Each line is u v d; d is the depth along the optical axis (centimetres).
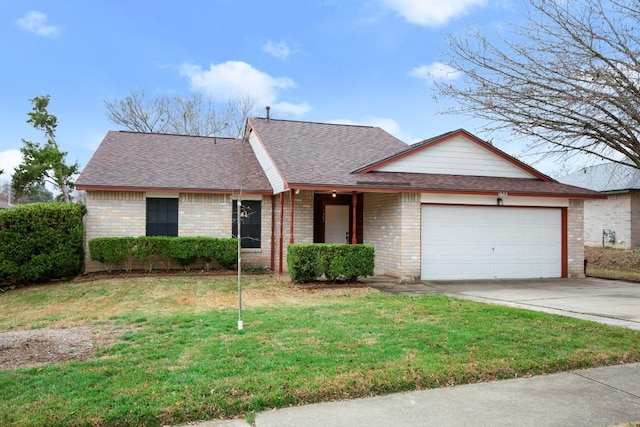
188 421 386
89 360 537
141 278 1305
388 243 1379
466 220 1370
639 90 787
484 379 489
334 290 1129
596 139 878
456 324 714
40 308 957
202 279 1301
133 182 1388
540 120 845
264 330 675
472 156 1468
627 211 2130
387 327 691
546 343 603
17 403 406
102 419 375
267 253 1505
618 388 466
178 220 1438
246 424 380
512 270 1406
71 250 1275
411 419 390
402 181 1305
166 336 651
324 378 460
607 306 923
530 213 1429
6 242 1219
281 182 1343
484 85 859
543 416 398
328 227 1627
